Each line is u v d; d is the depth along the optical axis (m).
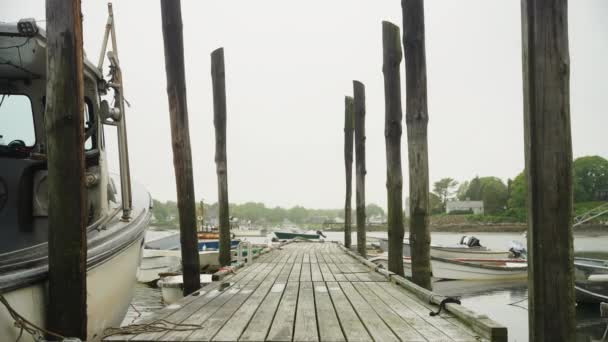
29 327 3.83
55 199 3.89
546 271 3.27
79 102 3.95
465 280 18.42
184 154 6.73
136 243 6.32
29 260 4.25
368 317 4.66
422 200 6.55
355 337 3.90
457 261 18.42
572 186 3.29
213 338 3.83
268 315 4.78
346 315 4.80
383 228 82.12
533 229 3.33
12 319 3.73
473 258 21.36
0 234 5.34
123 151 6.27
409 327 4.22
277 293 6.23
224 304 5.39
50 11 3.94
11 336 3.73
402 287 6.73
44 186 5.62
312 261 11.24
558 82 3.29
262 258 12.06
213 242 19.19
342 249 15.35
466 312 4.35
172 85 6.73
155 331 4.05
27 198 5.52
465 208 101.69
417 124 6.60
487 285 17.97
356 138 14.58
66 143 3.91
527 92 3.37
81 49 4.00
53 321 3.89
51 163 3.91
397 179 8.28
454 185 114.81
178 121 6.74
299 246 17.64
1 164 5.48
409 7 6.69
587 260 15.22
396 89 8.30
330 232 77.50
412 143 6.62
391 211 8.30
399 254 8.27
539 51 3.32
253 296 5.98
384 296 6.00
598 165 73.00
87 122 6.14
